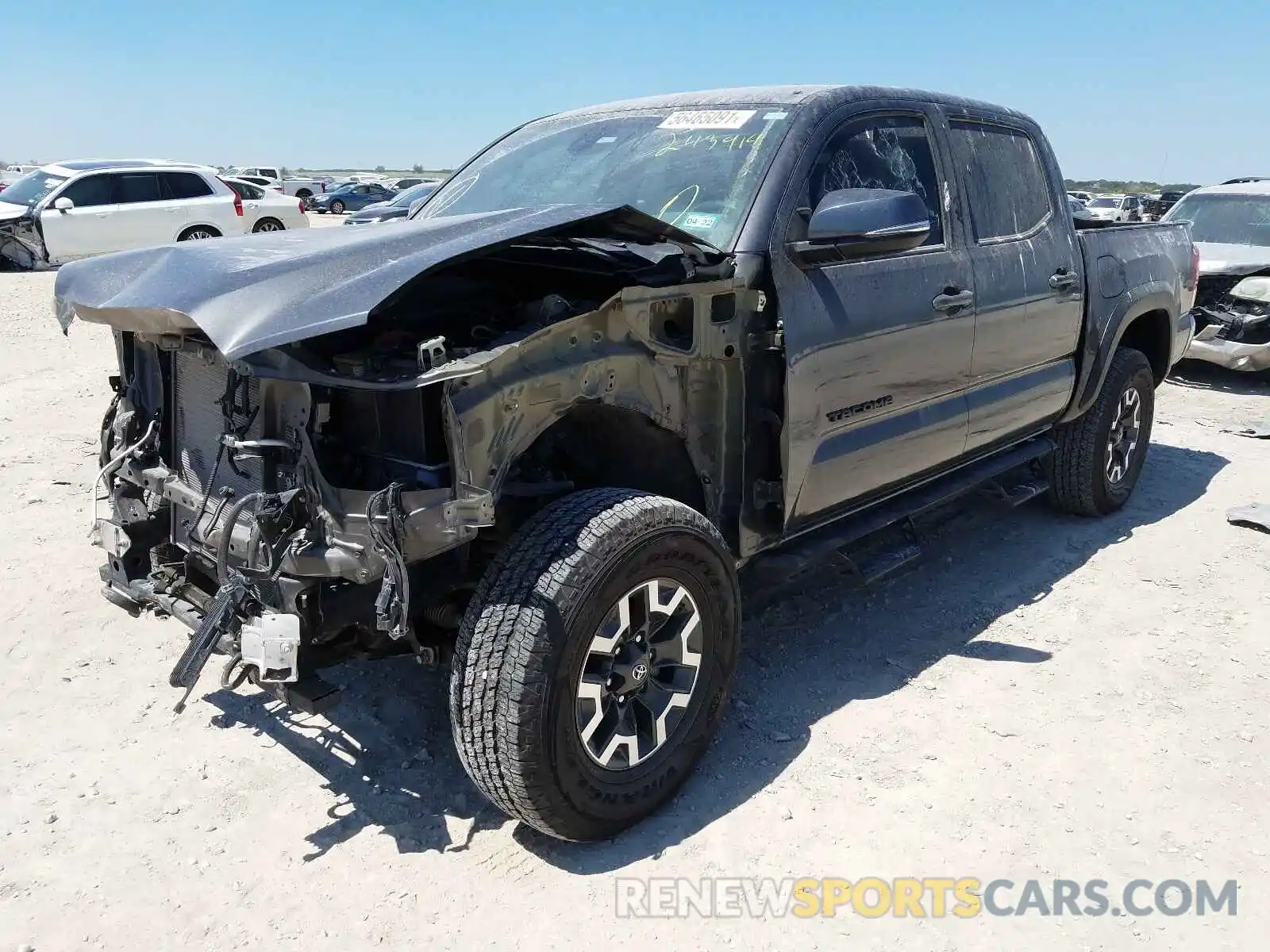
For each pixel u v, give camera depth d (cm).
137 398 330
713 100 384
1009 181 448
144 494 327
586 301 298
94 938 247
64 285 312
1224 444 711
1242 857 276
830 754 324
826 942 247
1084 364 493
